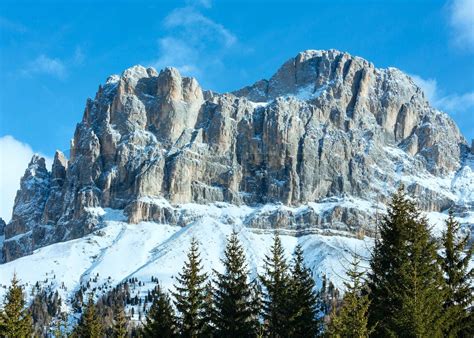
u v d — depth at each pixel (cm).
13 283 10688
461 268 7569
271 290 9681
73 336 13550
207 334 9444
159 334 9550
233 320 9419
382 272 7669
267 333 9488
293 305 9362
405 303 6738
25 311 10456
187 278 9756
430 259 7431
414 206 8088
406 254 7556
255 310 9625
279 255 10269
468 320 7388
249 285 9900
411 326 6644
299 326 9325
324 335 8075
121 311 14000
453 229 7888
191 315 9556
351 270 7719
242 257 10031
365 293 7719
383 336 7288
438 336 6700
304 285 9850
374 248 7950
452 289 7475
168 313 9700
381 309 7369
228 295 9625
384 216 8119
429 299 6862
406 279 6956
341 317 7088
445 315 6931
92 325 12875
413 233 7694
